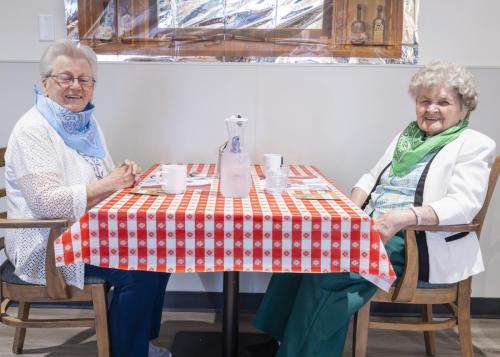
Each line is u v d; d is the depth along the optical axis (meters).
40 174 1.50
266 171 1.67
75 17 2.20
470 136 1.62
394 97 2.24
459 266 1.57
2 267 1.63
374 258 1.29
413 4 2.19
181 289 2.40
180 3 2.19
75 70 1.66
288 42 2.22
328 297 1.48
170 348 2.03
